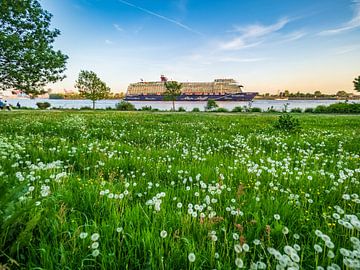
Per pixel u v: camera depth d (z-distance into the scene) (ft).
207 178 12.48
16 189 7.18
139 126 42.16
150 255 5.86
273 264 5.69
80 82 212.23
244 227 7.65
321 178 12.17
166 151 19.65
